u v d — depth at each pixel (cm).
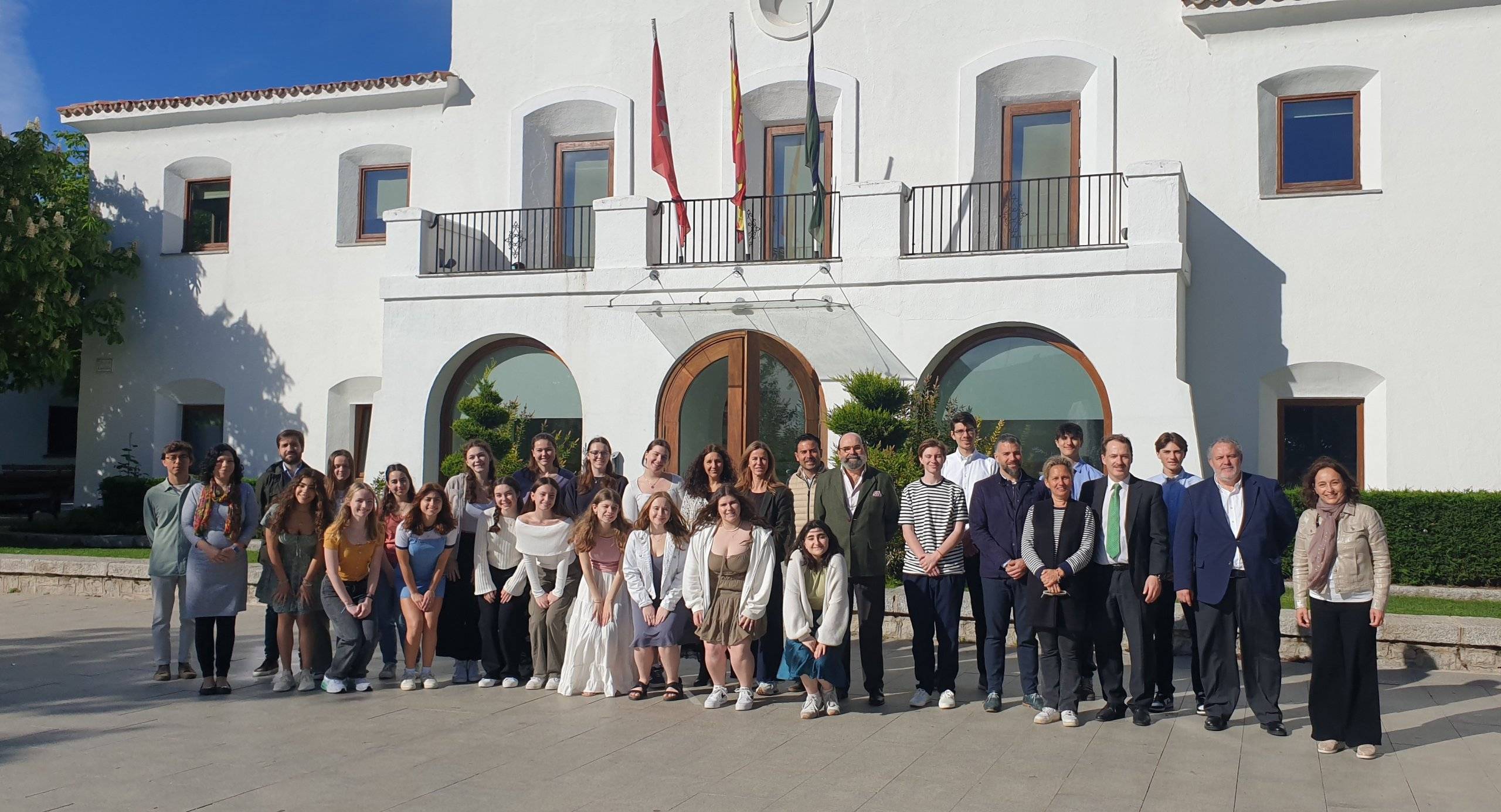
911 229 1494
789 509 894
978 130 1580
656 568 882
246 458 1884
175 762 675
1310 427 1469
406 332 1636
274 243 1898
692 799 612
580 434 1619
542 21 1788
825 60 1650
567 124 1780
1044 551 800
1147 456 1326
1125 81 1526
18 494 2186
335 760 684
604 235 1551
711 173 1698
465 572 941
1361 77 1449
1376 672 708
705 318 1497
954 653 850
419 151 1833
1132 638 792
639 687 875
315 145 1889
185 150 1947
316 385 1861
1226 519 773
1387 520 1315
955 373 1454
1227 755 711
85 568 1420
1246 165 1477
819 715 816
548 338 1572
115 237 1970
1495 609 1123
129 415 1945
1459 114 1404
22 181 1800
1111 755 709
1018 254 1382
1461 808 604
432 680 910
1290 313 1452
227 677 940
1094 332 1355
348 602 876
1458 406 1386
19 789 615
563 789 627
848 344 1452
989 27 1584
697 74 1712
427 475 1623
